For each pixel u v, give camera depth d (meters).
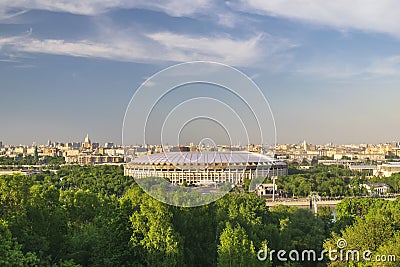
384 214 72.50
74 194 92.12
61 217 70.00
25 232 60.09
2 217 60.50
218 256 67.25
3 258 47.44
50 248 65.88
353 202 122.38
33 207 64.56
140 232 65.25
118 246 66.12
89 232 74.00
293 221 96.75
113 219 68.19
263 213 92.94
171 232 63.03
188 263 68.88
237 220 77.62
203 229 74.50
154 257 61.84
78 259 68.50
